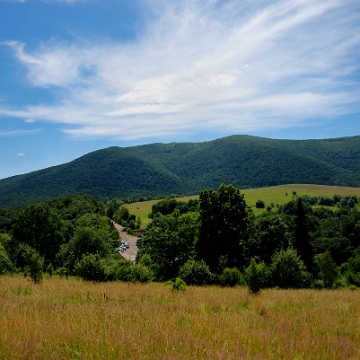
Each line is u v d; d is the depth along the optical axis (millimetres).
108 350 4859
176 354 4914
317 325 8383
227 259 36000
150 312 8625
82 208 94875
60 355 4789
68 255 46000
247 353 5184
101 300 11227
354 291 21766
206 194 37281
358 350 6117
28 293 13023
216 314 8953
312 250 47500
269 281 24938
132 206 144625
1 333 5363
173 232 40625
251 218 38812
